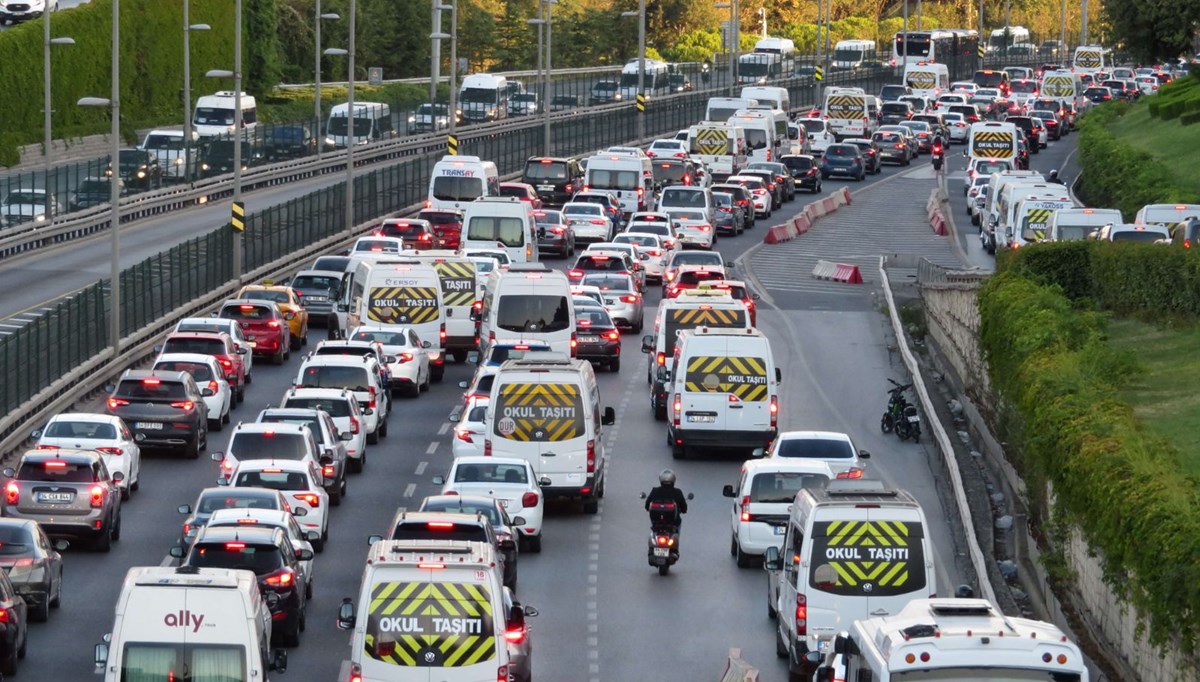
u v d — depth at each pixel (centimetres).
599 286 16375
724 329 11506
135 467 10556
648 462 11662
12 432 11631
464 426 11125
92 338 13700
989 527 9769
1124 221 17850
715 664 7544
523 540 9431
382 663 5778
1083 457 7519
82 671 7269
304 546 8038
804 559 6844
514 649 6625
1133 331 10931
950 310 14512
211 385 12331
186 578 5547
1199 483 6831
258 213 18312
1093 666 6956
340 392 11300
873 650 4681
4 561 7906
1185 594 5897
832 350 15462
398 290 14275
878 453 11825
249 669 5484
